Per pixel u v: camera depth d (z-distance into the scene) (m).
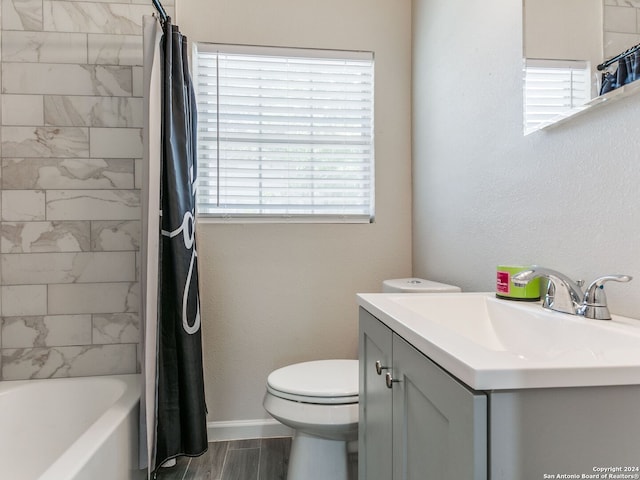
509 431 0.46
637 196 0.72
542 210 0.98
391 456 0.80
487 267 1.24
